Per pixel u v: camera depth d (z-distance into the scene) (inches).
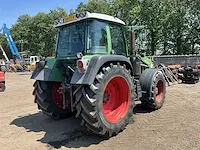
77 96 158.1
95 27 179.3
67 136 173.0
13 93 397.1
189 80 430.3
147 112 227.0
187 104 257.8
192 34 1250.0
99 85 157.2
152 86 225.1
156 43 1258.0
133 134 170.4
